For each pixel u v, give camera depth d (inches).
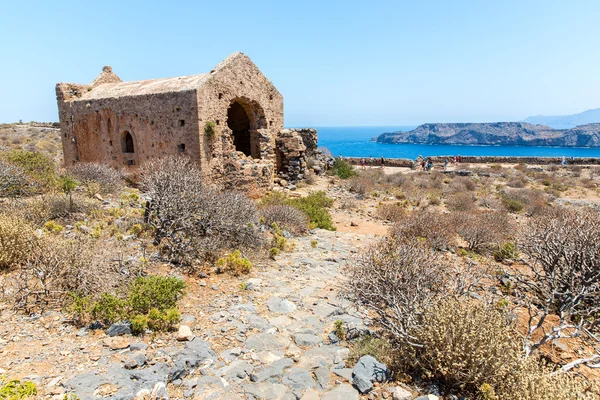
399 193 896.9
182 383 174.9
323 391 173.2
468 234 461.1
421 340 189.3
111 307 220.1
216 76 685.9
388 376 180.7
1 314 217.2
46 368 172.2
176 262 319.3
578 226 321.4
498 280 343.9
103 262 266.5
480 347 166.7
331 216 644.7
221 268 321.1
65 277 248.7
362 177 1096.8
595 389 180.5
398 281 241.8
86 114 828.6
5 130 2046.0
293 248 421.4
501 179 1295.5
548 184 1210.0
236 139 1023.6
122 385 163.3
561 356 224.8
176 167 462.0
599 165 1651.1
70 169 625.6
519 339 204.4
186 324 230.5
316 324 240.7
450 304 188.4
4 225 285.3
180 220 349.7
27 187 493.4
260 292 288.8
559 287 292.4
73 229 370.3
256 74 813.9
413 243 309.4
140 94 713.0
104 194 551.5
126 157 766.5
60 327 209.9
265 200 640.4
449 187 1071.0
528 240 385.4
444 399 166.7
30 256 267.7
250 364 192.5
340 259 389.7
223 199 409.4
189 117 649.0
